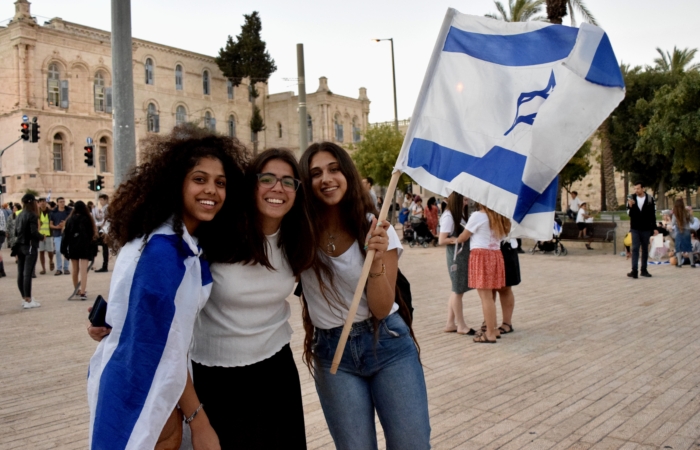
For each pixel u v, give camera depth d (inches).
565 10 765.9
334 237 110.8
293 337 289.3
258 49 1920.5
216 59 1879.9
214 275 97.1
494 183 117.6
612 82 113.7
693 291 402.6
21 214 394.3
